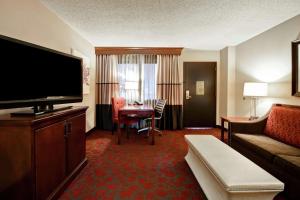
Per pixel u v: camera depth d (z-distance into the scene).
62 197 1.99
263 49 3.81
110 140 4.23
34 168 1.60
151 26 3.51
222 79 5.38
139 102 4.99
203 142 2.58
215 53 5.58
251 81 4.25
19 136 1.56
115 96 5.27
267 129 3.08
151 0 2.54
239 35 4.05
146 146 3.79
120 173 2.58
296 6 2.66
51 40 2.90
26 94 1.86
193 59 5.58
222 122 4.05
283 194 2.04
